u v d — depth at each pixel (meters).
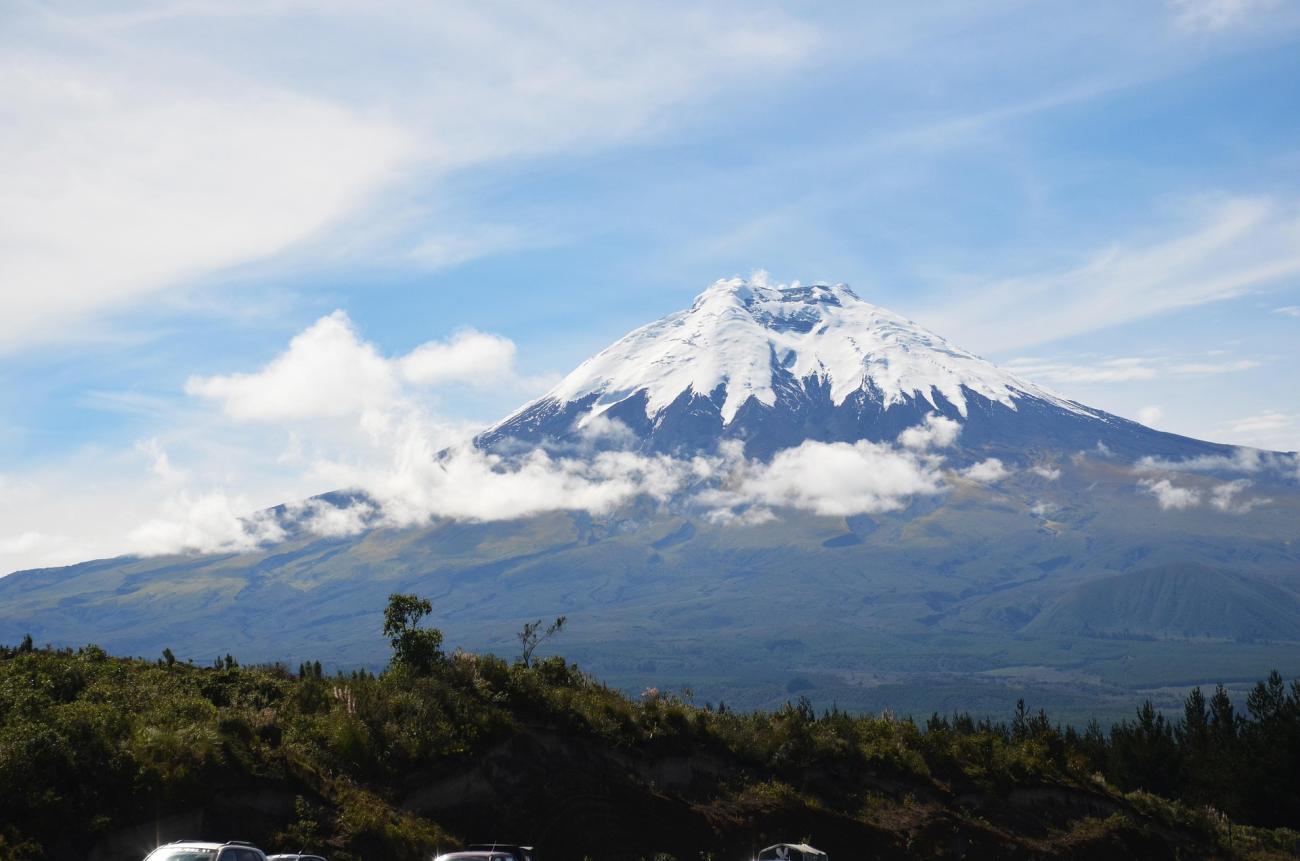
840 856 43.59
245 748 33.41
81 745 30.09
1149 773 78.00
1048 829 52.44
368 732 36.78
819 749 49.31
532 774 39.44
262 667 44.41
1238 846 59.59
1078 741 86.94
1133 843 53.78
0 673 35.66
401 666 42.84
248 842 30.67
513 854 30.75
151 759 30.81
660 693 51.00
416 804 35.88
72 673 37.03
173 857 25.05
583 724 42.50
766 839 42.41
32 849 27.08
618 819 39.59
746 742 47.66
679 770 44.31
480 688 41.75
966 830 48.50
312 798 33.22
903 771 51.12
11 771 28.25
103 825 28.56
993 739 59.09
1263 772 70.56
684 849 40.03
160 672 39.62
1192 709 87.81
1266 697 77.38
